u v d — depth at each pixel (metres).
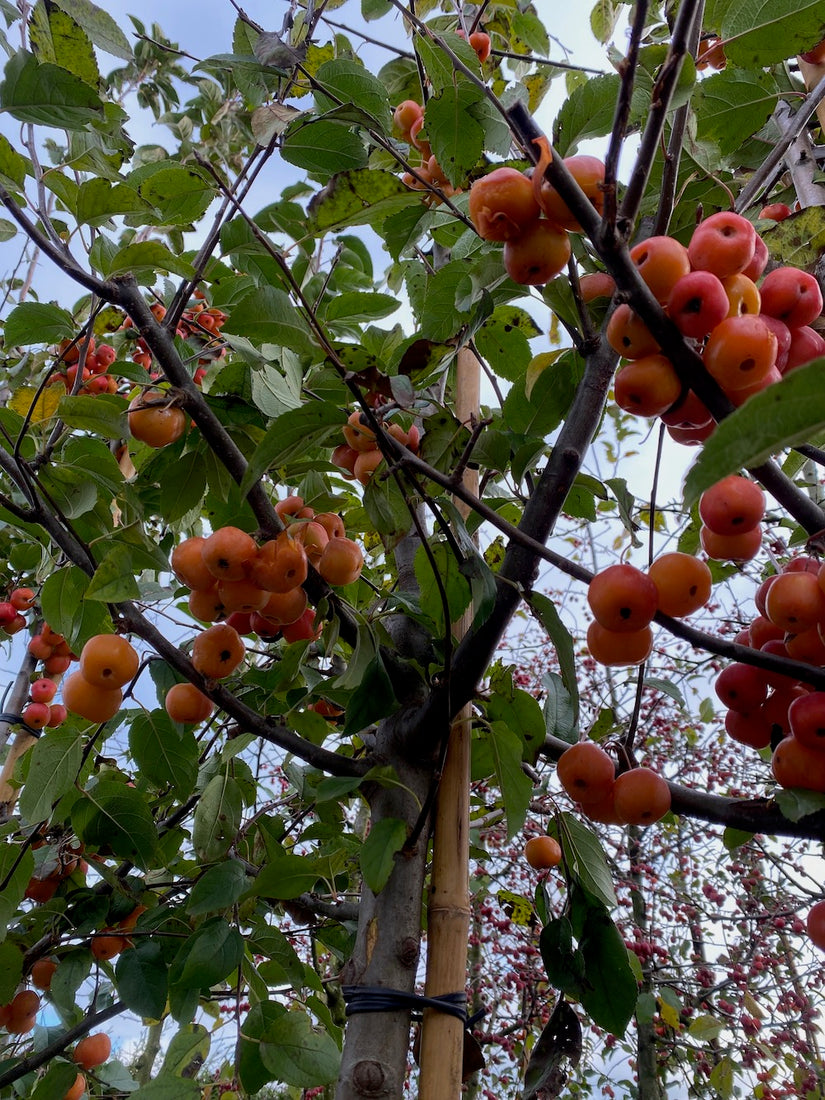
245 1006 0.83
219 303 0.58
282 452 0.38
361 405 0.38
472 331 0.44
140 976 0.54
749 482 0.33
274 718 0.45
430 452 0.46
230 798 0.54
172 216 0.52
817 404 0.19
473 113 0.42
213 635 0.42
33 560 0.75
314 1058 0.42
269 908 0.65
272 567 0.39
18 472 0.44
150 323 0.42
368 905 0.41
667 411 0.32
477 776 0.52
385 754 0.45
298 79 0.54
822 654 0.35
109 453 0.46
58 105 0.41
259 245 0.49
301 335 0.43
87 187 0.45
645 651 0.36
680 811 0.40
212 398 0.50
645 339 0.30
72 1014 0.60
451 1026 0.37
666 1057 1.24
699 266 0.31
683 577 0.33
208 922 0.47
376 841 0.38
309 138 0.48
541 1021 1.18
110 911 0.59
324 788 0.40
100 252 0.50
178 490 0.50
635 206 0.28
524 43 0.71
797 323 0.33
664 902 1.38
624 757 0.42
